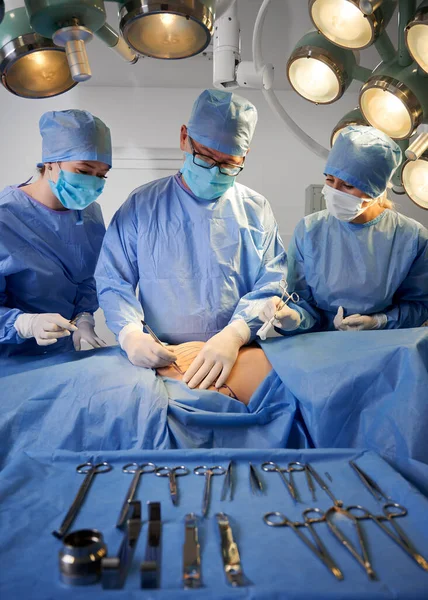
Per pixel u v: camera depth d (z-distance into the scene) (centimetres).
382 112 175
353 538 84
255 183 333
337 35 159
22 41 137
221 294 180
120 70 302
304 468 109
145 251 181
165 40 130
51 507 95
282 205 335
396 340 146
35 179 231
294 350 155
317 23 158
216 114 169
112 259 183
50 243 198
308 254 195
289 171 333
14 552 81
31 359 182
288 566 77
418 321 195
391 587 72
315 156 333
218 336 163
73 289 211
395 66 174
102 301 177
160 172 329
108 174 328
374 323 188
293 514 92
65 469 110
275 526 88
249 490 101
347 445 133
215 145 169
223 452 114
